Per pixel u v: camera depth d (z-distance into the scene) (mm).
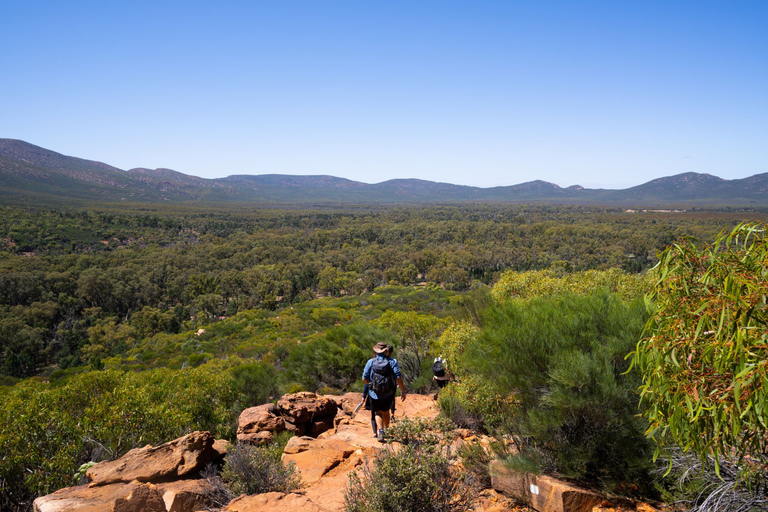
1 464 5652
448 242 191875
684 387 2289
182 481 4363
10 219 179250
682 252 2486
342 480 4355
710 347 2182
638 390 3441
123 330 74812
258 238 190500
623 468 3555
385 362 5660
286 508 3670
